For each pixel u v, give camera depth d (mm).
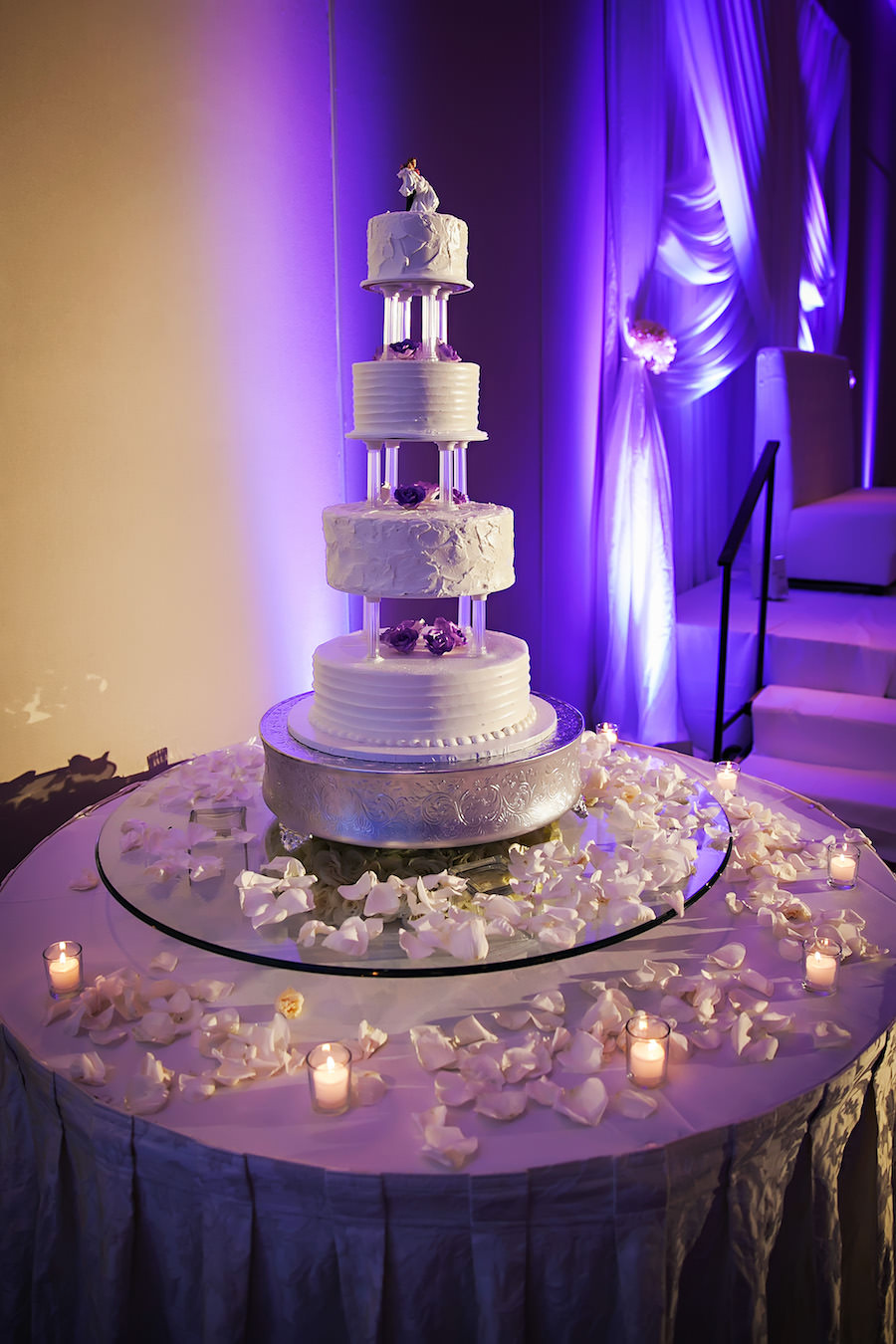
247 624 3824
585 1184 1733
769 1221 1890
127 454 3311
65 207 3016
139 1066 1995
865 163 9203
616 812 3018
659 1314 1763
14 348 2955
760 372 6098
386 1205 1718
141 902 2465
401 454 4250
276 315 3711
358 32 3764
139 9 3119
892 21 9305
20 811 3203
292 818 2602
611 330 4957
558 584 4910
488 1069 1940
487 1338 1748
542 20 4344
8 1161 2143
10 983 2305
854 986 2287
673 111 5445
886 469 10602
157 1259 1885
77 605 3252
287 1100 1915
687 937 2504
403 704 2529
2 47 2805
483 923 2320
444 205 4141
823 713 4586
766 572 5020
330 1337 1838
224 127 3426
